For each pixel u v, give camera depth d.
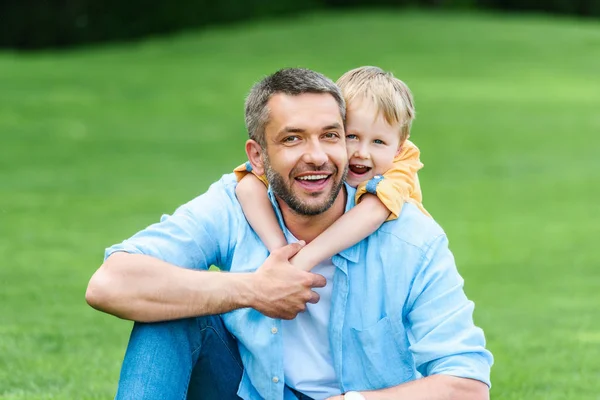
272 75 3.27
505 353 5.52
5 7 32.72
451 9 37.00
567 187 12.25
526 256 8.55
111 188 11.45
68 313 6.18
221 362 3.38
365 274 3.24
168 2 33.25
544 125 16.92
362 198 3.37
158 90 19.62
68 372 4.95
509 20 30.94
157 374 3.14
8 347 5.34
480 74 22.22
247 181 3.44
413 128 16.47
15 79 20.17
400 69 22.58
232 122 16.70
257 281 3.16
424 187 12.17
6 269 7.44
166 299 3.15
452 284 3.20
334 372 3.27
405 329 3.26
